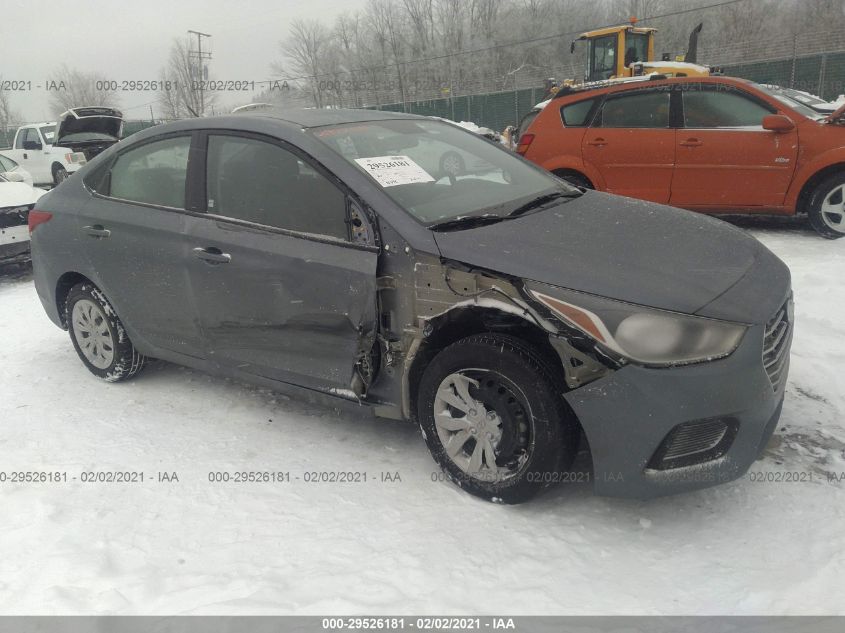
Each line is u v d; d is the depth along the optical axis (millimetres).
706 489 3008
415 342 3041
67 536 2840
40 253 4582
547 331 2670
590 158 7750
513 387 2775
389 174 3301
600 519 2859
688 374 2523
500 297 2785
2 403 4285
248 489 3193
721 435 2639
